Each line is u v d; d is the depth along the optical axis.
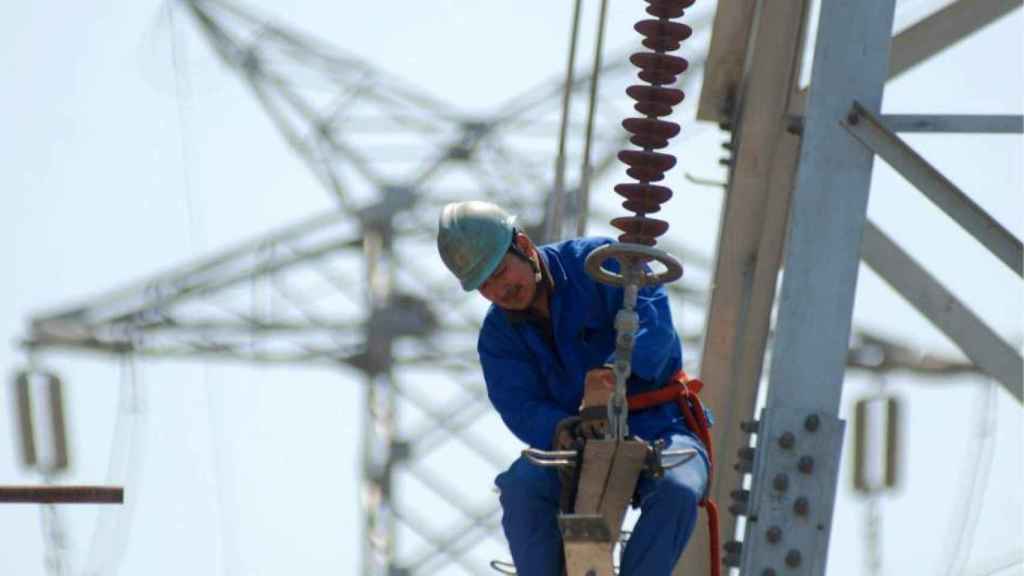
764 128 21.11
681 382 17.39
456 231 17.09
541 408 17.33
